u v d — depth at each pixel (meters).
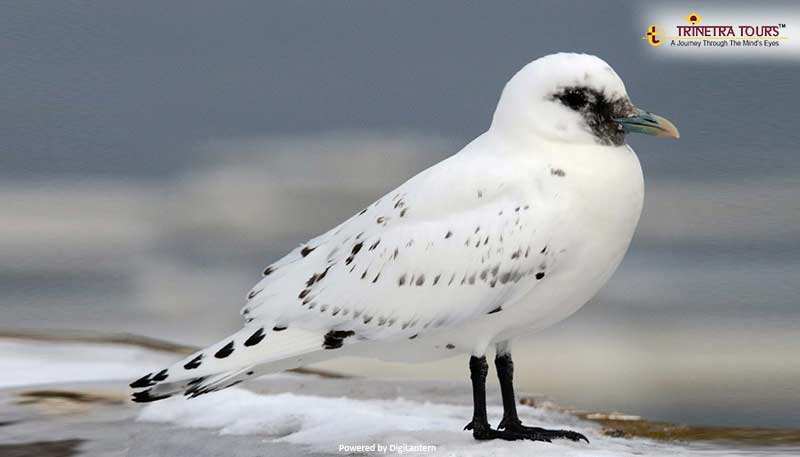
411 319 8.04
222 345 8.20
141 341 12.84
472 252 7.95
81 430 9.30
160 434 9.06
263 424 9.16
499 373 8.69
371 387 10.74
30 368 11.41
